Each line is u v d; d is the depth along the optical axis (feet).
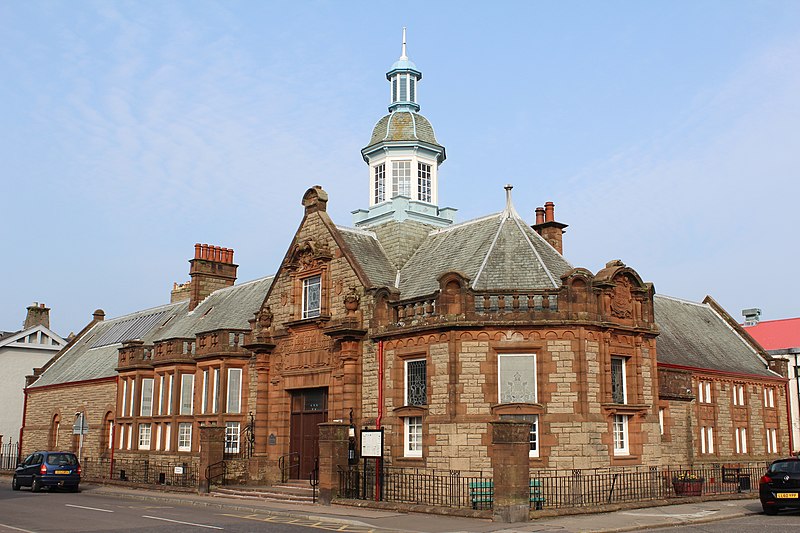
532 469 85.76
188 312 156.76
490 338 89.30
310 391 110.22
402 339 96.22
